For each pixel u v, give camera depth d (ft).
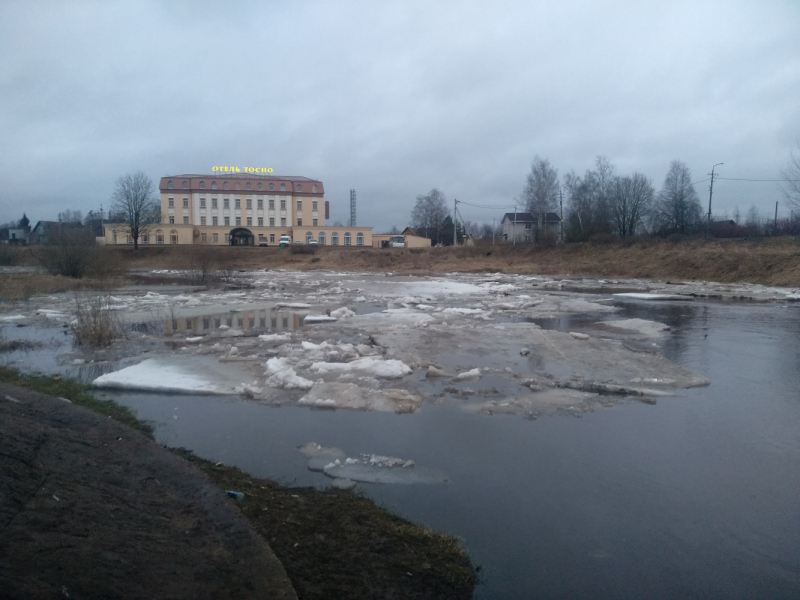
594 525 15.84
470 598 12.39
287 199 272.92
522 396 27.68
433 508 16.63
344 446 21.18
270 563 12.03
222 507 14.17
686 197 194.49
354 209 370.12
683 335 45.98
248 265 193.06
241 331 46.42
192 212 266.77
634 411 25.67
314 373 31.53
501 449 21.09
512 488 17.98
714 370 33.58
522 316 58.44
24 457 14.02
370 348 38.91
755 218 238.07
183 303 69.31
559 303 70.33
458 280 124.47
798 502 17.29
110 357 36.50
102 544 11.18
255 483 17.35
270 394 27.71
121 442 17.38
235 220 270.05
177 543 12.05
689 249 136.15
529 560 14.07
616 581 13.33
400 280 124.47
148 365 33.04
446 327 49.14
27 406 18.57
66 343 41.68
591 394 28.17
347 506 16.14
